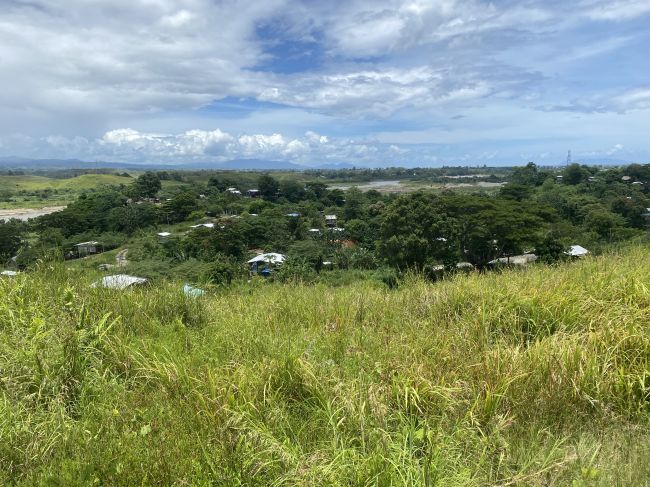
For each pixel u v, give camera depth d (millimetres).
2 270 5602
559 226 37812
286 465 2246
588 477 2221
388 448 2332
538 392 3027
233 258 45281
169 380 3162
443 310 4703
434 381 3113
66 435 2531
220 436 2430
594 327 3807
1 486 2197
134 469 2180
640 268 5078
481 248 35094
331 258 45875
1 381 3010
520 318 4109
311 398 3010
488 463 2398
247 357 3609
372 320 4809
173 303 5160
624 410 2918
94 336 3701
